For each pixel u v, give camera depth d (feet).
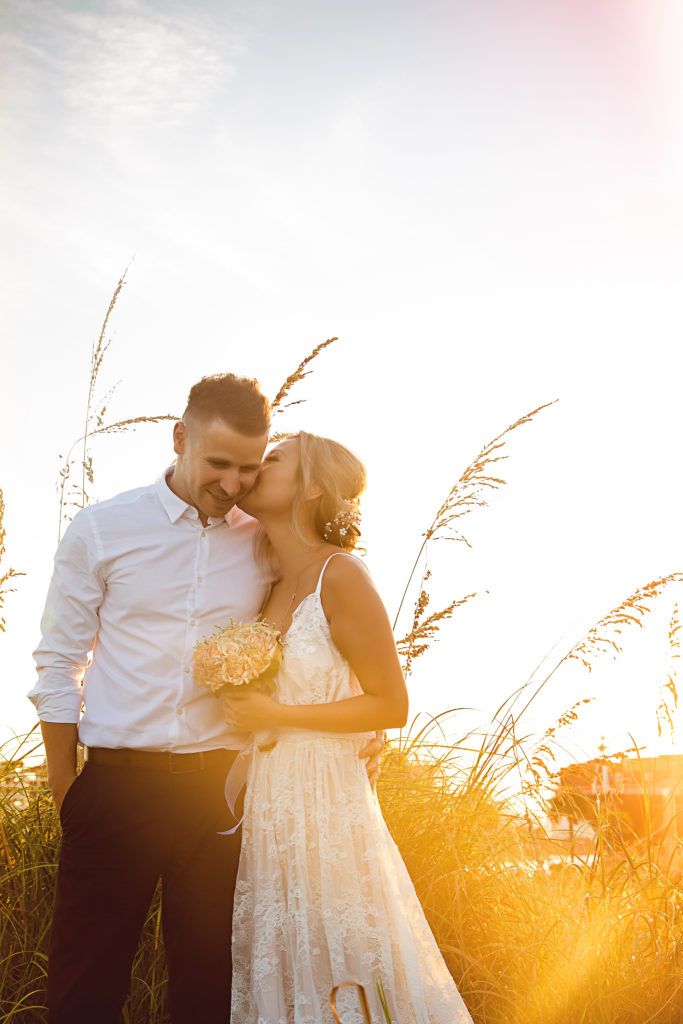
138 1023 9.93
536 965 10.28
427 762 12.44
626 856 11.41
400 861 8.95
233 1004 8.53
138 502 9.18
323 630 8.69
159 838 8.68
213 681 8.36
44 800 11.53
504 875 11.51
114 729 8.71
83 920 8.61
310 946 8.20
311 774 8.55
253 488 9.16
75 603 9.00
